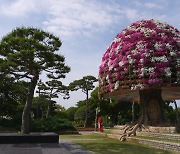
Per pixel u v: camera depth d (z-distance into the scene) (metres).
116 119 57.97
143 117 28.75
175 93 31.20
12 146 18.48
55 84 56.59
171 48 26.62
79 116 66.25
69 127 39.81
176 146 17.73
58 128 38.91
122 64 26.92
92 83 63.75
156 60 25.89
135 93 31.00
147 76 25.73
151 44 26.66
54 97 58.25
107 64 28.84
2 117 41.12
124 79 26.72
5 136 20.22
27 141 20.44
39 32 22.75
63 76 25.72
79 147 20.53
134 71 26.16
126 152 17.88
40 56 22.09
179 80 25.83
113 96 33.09
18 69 22.38
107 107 53.44
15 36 23.05
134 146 21.25
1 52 22.19
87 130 51.56
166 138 22.22
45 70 23.38
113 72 27.72
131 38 27.72
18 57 21.02
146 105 28.77
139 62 26.09
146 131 27.16
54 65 22.83
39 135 20.73
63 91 58.34
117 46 28.33
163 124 28.08
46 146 18.55
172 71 25.92
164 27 28.28
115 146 21.27
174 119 55.91
